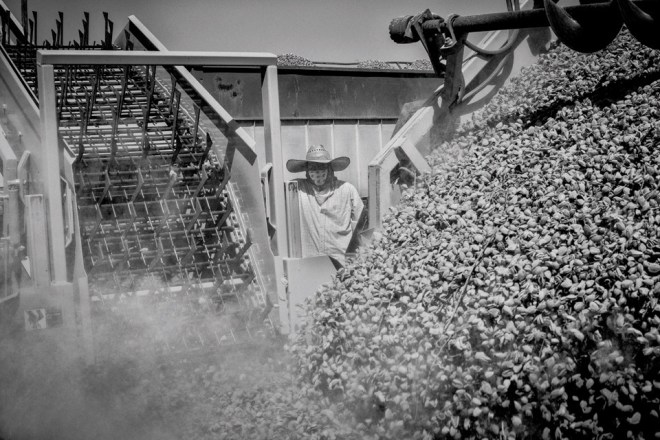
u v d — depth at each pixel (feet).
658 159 19.76
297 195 25.68
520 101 28.55
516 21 26.20
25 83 27.14
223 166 28.25
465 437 16.51
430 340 18.35
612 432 14.73
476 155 25.99
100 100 32.96
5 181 23.68
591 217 18.86
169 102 32.89
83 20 37.73
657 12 21.24
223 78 37.63
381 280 21.79
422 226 22.85
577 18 23.79
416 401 17.62
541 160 22.81
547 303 16.74
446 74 29.01
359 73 41.50
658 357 14.64
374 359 19.39
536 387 15.85
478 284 18.70
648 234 17.19
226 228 27.09
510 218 20.58
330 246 31.48
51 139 23.21
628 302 15.87
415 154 27.86
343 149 41.45
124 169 28.09
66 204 23.63
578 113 24.76
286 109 39.96
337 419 19.35
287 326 24.68
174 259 26.66
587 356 15.61
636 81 25.54
